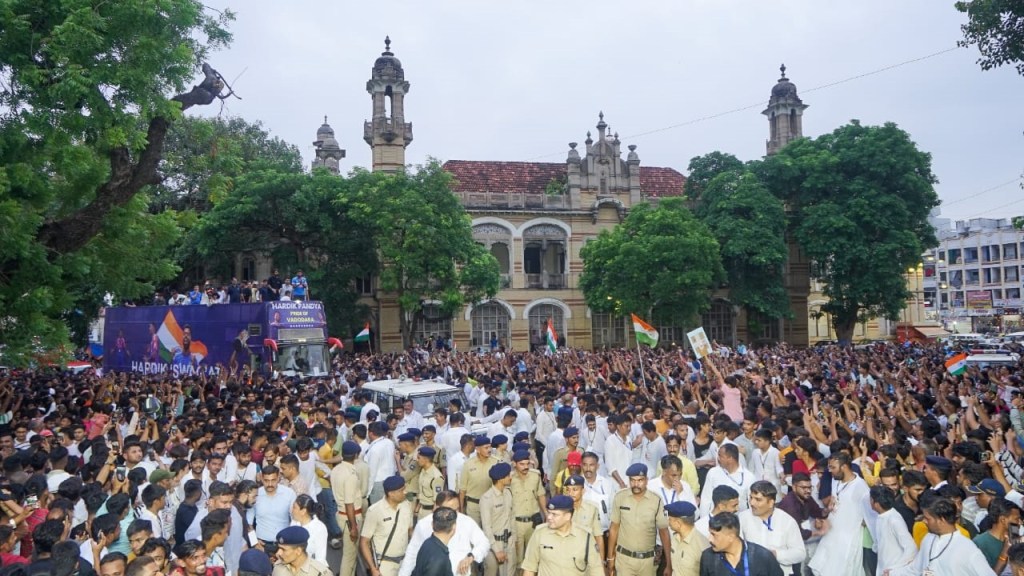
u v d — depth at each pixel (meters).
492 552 8.30
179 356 27.72
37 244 12.95
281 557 6.41
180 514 8.18
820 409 12.91
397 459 11.44
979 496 7.37
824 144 45.16
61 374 26.94
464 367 26.25
